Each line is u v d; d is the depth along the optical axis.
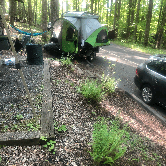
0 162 2.76
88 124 4.22
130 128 4.53
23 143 3.17
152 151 3.83
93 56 11.36
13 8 17.64
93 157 3.10
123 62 11.83
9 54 8.71
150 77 6.03
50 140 3.29
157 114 5.40
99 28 10.65
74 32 10.38
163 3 23.56
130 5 27.16
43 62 7.92
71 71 7.76
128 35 28.42
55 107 4.54
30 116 3.88
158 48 23.36
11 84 5.30
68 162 2.96
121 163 3.22
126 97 6.50
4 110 4.00
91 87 5.46
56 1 13.45
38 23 39.75
